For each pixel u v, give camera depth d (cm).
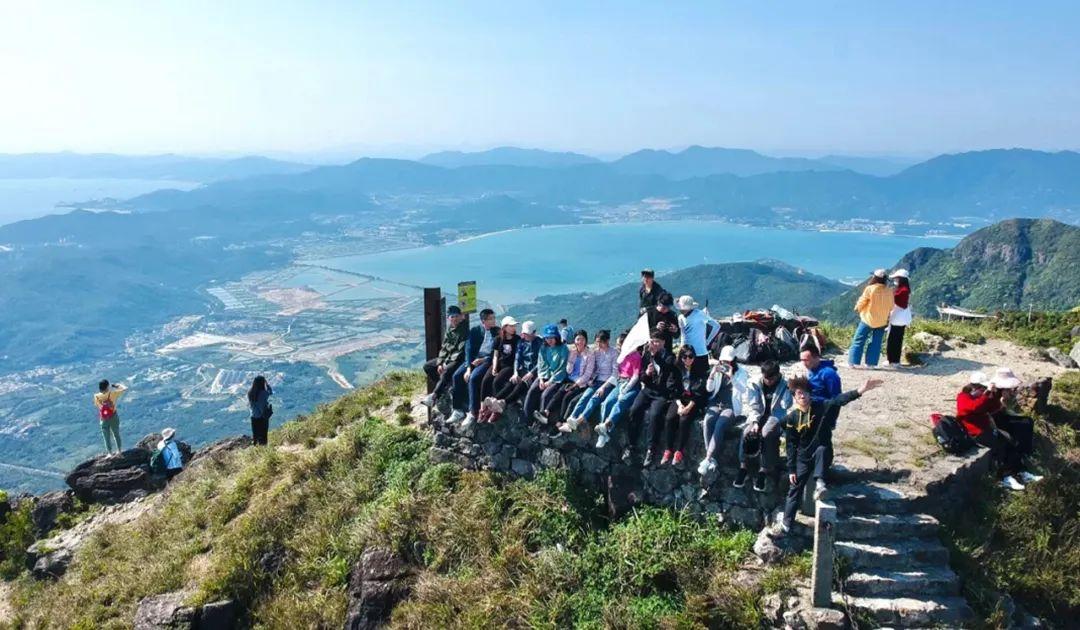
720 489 848
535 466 1020
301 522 1109
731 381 868
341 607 942
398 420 1309
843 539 739
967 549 731
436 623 841
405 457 1162
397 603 902
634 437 909
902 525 736
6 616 1340
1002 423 877
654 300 1244
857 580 693
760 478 804
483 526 945
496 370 1051
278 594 1004
